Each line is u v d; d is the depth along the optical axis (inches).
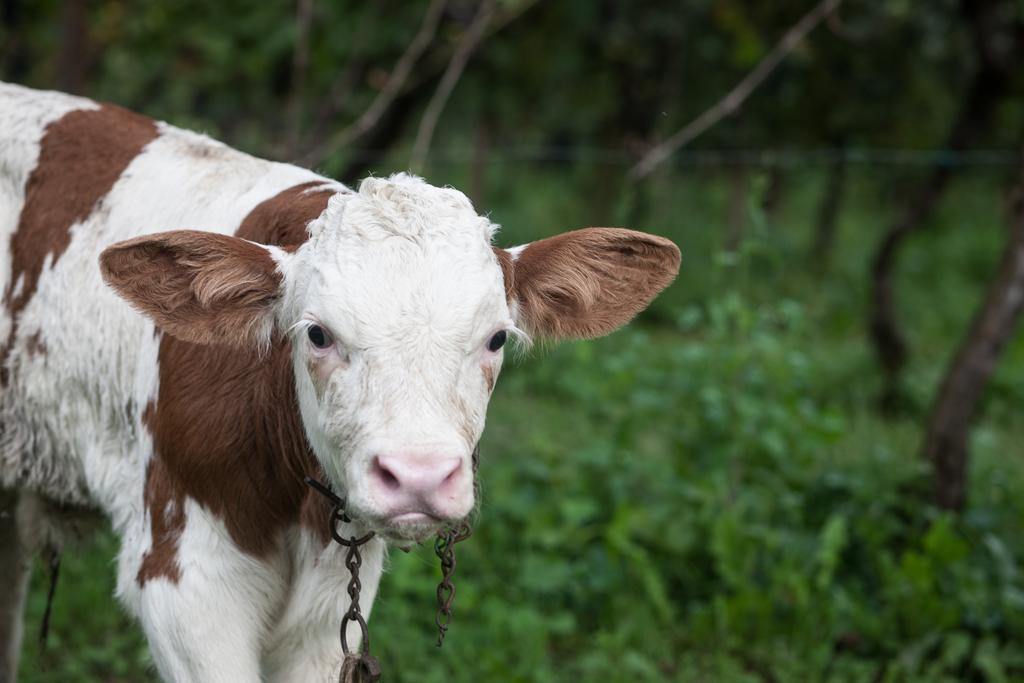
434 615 194.4
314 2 310.3
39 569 207.5
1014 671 190.1
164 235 108.7
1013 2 318.3
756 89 402.9
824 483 224.7
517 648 187.6
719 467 222.4
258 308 116.4
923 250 562.3
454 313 104.8
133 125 147.5
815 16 222.2
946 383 223.5
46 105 149.6
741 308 220.2
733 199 440.1
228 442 121.3
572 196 605.6
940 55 413.7
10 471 144.9
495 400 293.0
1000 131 450.6
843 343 396.8
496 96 374.9
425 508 99.0
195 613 122.1
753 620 197.6
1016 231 218.8
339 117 337.4
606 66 422.3
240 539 123.1
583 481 224.7
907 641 195.6
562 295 123.2
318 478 119.4
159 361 127.6
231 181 137.1
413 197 113.6
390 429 100.1
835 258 539.8
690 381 246.1
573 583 203.5
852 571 211.8
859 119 404.8
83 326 136.1
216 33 327.0
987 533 215.9
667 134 434.6
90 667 181.9
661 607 198.1
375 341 103.6
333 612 126.5
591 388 266.4
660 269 123.7
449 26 321.1
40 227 142.0
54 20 364.5
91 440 137.3
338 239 109.2
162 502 125.5
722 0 364.8
